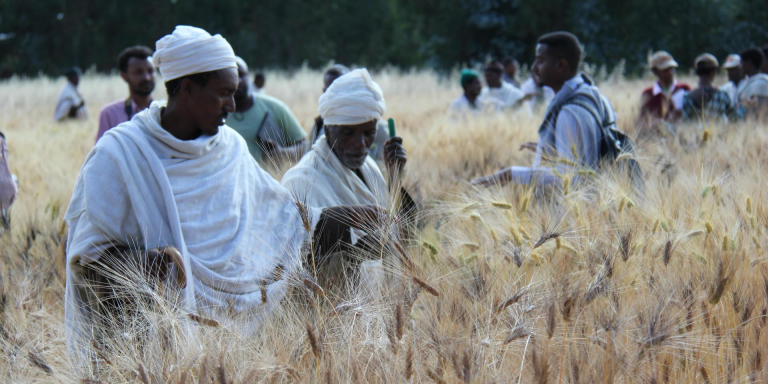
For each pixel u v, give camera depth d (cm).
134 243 312
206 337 269
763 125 685
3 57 4791
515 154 693
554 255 346
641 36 3042
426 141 797
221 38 322
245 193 339
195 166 322
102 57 4581
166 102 336
